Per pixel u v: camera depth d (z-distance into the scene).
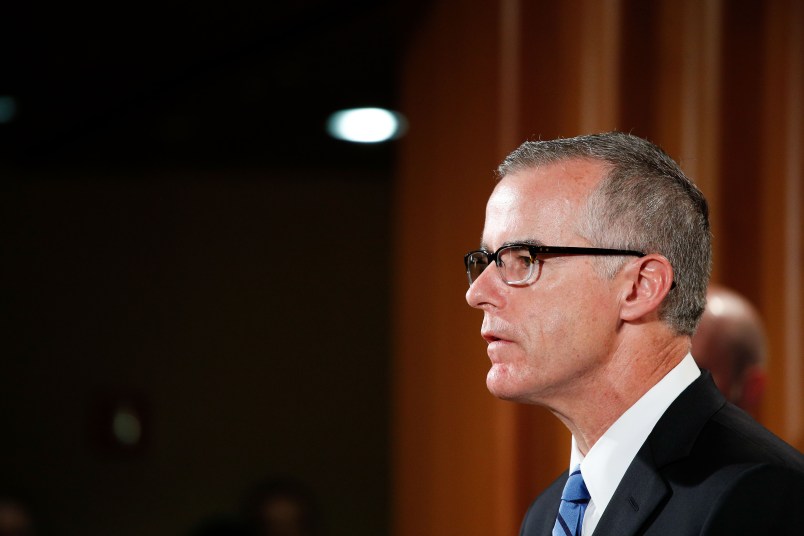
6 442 13.18
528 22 6.39
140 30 8.96
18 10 8.52
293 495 10.59
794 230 5.68
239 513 13.21
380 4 8.43
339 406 13.42
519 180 2.49
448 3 7.48
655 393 2.38
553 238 2.40
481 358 6.71
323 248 13.59
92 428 13.23
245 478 13.27
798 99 5.69
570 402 2.45
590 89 5.83
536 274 2.40
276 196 13.56
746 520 2.06
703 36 5.72
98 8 8.48
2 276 13.39
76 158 12.91
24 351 13.34
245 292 13.48
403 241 8.77
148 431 13.27
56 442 13.23
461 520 7.11
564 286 2.38
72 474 13.19
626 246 2.39
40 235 13.47
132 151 12.69
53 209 13.50
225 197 13.57
